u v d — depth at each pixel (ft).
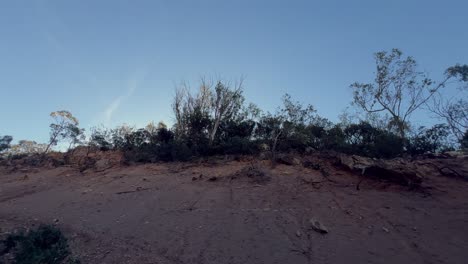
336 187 46.03
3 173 66.90
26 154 85.81
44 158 76.28
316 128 70.03
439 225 34.19
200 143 70.69
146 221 36.70
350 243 30.55
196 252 29.19
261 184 47.80
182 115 81.05
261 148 64.90
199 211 38.96
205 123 76.95
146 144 76.64
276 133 67.82
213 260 27.78
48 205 45.24
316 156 59.21
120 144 79.46
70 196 48.49
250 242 30.83
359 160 50.80
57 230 29.07
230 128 76.28
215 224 35.09
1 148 97.76
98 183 53.88
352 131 70.69
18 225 37.24
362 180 47.73
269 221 35.37
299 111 72.02
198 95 83.05
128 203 43.14
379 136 66.39
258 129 75.05
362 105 85.97
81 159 71.72
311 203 40.52
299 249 29.45
